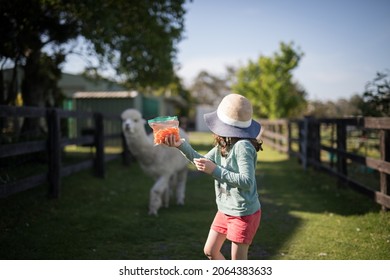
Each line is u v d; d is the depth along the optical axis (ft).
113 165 33.27
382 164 16.43
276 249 13.03
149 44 34.09
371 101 22.84
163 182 18.06
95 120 26.09
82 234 14.46
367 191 18.12
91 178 25.59
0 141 19.33
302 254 12.48
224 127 8.46
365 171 27.20
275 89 85.61
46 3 25.34
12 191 15.19
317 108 69.92
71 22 28.66
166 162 18.11
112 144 55.11
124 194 22.18
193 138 80.74
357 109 26.61
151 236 14.51
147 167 18.25
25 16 24.43
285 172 31.40
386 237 13.62
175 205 19.90
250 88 93.91
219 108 8.76
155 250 13.01
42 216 16.28
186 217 17.39
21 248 12.56
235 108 8.43
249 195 8.32
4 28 24.20
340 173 22.75
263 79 88.74
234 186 8.01
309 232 14.84
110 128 55.21
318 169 29.66
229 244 13.71
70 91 61.05
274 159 41.39
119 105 60.03
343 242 13.48
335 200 20.16
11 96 27.61
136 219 16.87
